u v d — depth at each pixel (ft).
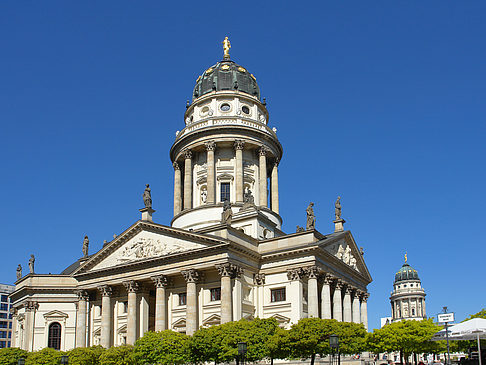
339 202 322.14
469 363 210.79
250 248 277.64
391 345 335.88
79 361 247.29
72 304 349.61
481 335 194.90
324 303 274.57
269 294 274.57
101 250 303.07
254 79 399.65
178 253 268.00
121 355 234.79
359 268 338.54
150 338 226.58
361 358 325.01
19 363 255.50
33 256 357.00
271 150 366.43
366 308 346.54
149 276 278.67
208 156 348.59
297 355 214.69
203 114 371.35
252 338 212.84
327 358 261.03
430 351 357.41
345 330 227.20
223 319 246.88
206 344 215.51
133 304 283.18
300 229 297.74
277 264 275.39
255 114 372.99
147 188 300.40
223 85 381.40
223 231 260.01
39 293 347.77
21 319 358.02
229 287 251.80
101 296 312.50
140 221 290.15
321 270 271.49
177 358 218.18
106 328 291.58
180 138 363.76
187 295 262.06
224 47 410.52
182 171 377.91
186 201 351.05
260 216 308.60
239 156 347.77
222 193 348.59
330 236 296.71
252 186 354.54
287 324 262.26
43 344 339.16
